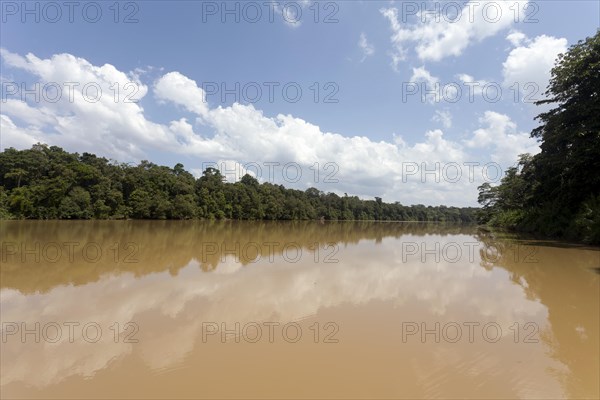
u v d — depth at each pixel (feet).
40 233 89.97
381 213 434.71
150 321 26.20
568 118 81.41
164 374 17.85
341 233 149.07
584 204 82.17
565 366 18.98
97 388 16.47
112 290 34.81
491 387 16.72
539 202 110.52
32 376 17.63
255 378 17.46
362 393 16.08
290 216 291.38
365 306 30.83
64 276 40.37
